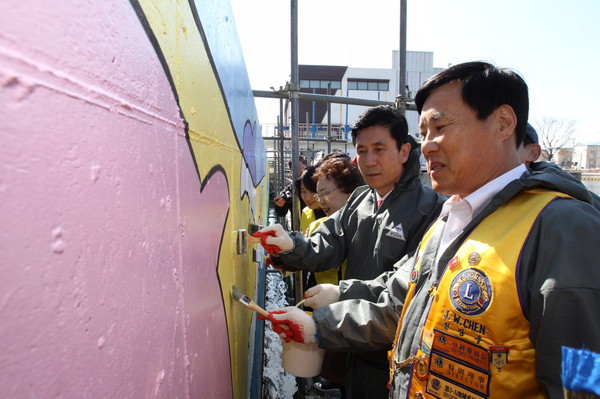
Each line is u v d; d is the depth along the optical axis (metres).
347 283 1.58
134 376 0.49
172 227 0.67
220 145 1.19
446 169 0.98
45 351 0.32
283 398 3.45
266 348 4.40
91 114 0.39
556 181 0.85
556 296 0.71
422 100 1.05
